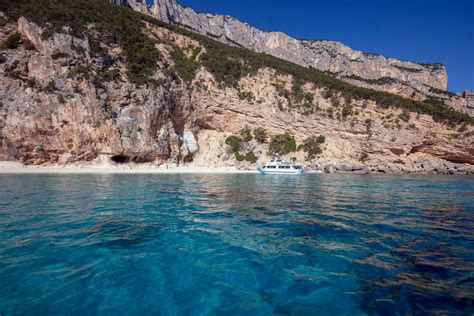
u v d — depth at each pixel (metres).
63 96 30.86
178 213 8.94
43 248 5.40
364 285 4.20
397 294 3.93
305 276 4.51
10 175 23.22
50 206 9.53
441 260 5.18
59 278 4.23
